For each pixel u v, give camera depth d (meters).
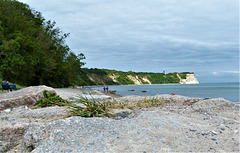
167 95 10.12
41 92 8.27
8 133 3.87
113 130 3.57
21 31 29.36
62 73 43.75
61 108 6.40
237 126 4.16
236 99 27.39
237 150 2.82
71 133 3.35
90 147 2.85
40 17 39.81
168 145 2.97
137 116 4.83
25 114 5.59
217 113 5.68
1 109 6.80
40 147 2.92
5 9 28.88
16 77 30.42
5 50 24.11
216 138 3.34
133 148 2.82
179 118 4.82
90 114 5.30
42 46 33.09
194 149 2.84
